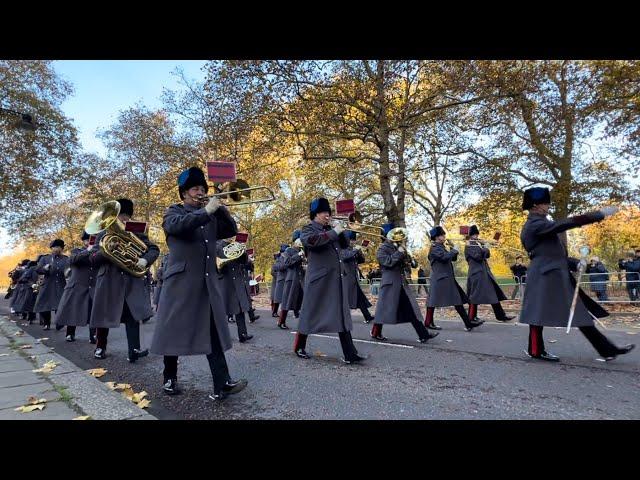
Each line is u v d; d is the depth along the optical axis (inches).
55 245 402.9
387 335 306.0
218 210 161.6
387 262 268.2
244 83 553.3
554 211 607.5
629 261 512.7
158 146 941.2
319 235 208.5
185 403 151.9
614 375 174.7
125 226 215.0
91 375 185.5
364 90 511.5
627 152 555.2
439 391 157.3
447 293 321.1
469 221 780.0
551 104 566.6
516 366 193.8
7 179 751.1
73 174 826.2
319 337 298.4
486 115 582.9
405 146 625.6
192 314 147.5
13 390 160.2
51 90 799.7
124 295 238.2
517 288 554.9
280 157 722.2
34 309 392.2
